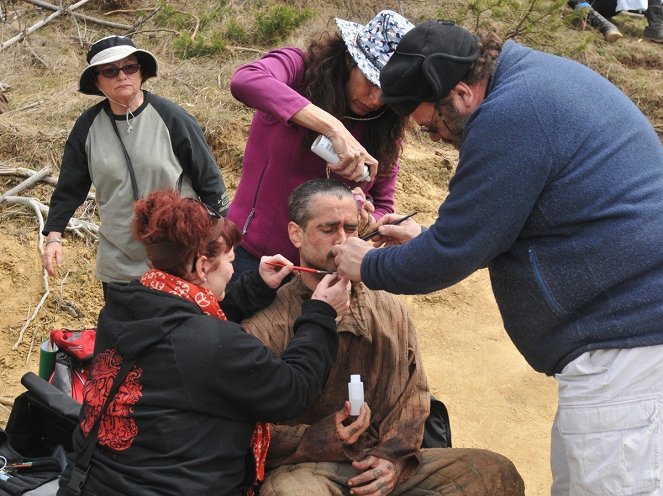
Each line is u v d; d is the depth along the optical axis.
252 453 2.57
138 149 3.66
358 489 2.68
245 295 2.90
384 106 3.18
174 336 2.35
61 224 3.89
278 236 3.28
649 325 2.31
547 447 4.01
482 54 2.39
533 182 2.25
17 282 4.68
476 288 5.21
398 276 2.45
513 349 4.71
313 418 2.90
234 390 2.36
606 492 2.40
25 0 6.87
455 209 2.31
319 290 2.67
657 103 7.12
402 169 5.93
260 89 3.02
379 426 2.87
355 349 2.87
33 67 6.38
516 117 2.24
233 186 5.39
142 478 2.32
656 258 2.30
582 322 2.37
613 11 8.20
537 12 7.55
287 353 2.55
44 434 3.16
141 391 2.35
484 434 4.08
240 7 7.11
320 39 3.21
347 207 2.80
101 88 3.63
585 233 2.31
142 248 3.75
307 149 3.16
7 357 4.32
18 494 2.78
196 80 6.16
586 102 2.31
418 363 2.92
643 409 2.34
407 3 7.55
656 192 2.33
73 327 4.54
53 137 5.45
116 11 7.12
